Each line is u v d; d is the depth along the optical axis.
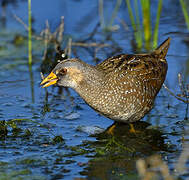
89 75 14.06
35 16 24.41
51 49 21.59
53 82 14.45
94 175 12.01
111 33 23.12
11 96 17.53
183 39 22.02
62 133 14.65
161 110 16.28
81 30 23.25
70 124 15.34
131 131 14.91
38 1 26.17
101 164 12.62
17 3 26.08
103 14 24.66
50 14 24.58
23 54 21.42
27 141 14.10
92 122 15.57
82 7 25.45
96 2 26.00
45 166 12.49
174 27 23.28
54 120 15.62
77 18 24.22
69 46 20.12
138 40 21.61
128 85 14.29
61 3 25.86
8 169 12.30
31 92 17.97
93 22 23.97
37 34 22.80
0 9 25.34
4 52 21.52
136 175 11.95
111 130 14.89
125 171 12.20
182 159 12.72
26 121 15.45
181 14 24.41
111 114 14.56
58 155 13.16
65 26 23.53
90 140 14.20
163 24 23.66
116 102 14.28
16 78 19.09
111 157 13.05
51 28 23.33
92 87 14.12
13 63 20.52
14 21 24.25
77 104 17.00
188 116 15.70
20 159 12.91
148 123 15.38
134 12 24.77
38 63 20.53
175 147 13.56
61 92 18.19
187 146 13.59
